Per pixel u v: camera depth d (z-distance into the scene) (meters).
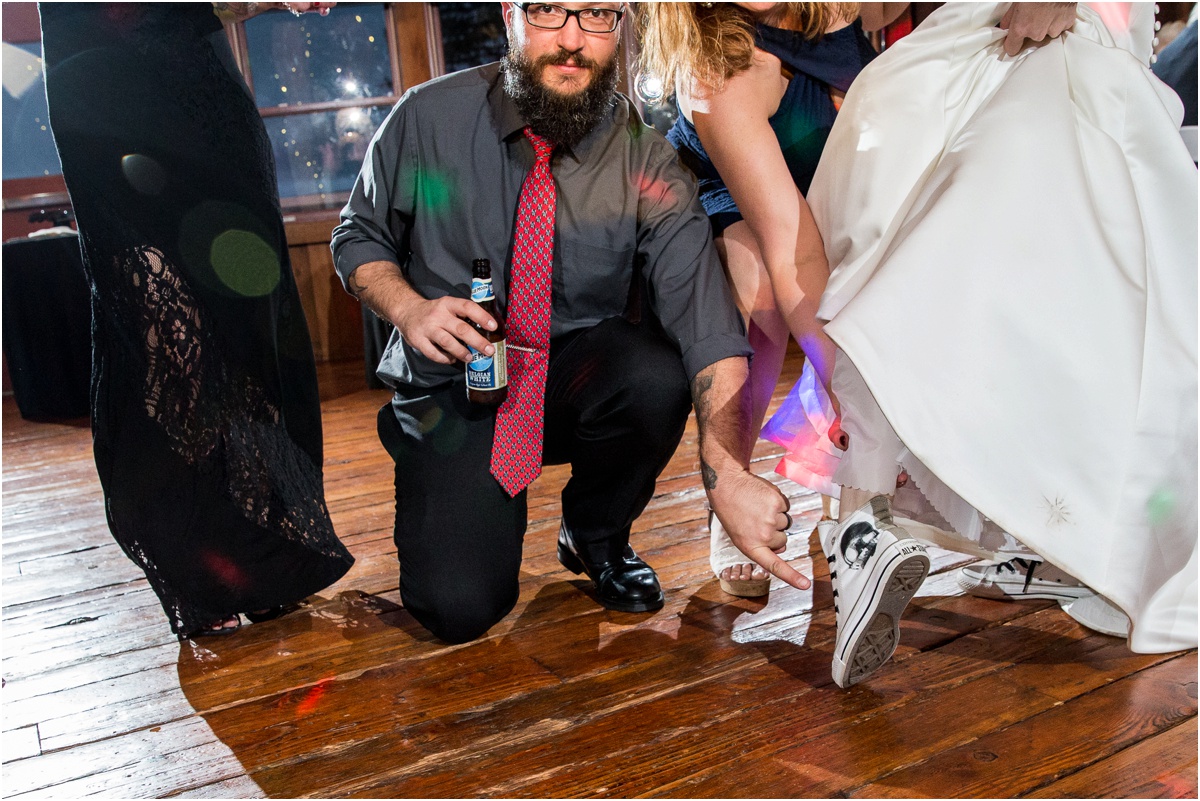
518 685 1.44
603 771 1.21
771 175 1.50
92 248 1.50
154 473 1.55
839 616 1.31
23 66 4.76
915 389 1.23
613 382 1.54
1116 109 1.33
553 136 1.50
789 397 1.76
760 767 1.19
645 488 1.66
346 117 5.18
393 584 1.89
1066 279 1.23
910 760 1.19
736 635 1.56
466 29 5.54
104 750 1.34
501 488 1.54
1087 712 1.27
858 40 1.66
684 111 1.63
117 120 1.47
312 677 1.52
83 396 4.13
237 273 1.57
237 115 1.60
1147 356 1.28
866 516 1.31
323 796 1.20
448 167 1.53
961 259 1.25
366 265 1.51
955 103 1.39
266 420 1.65
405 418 1.60
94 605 1.89
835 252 1.44
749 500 1.34
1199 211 1.29
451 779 1.21
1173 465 1.28
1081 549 1.25
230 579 1.62
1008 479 1.23
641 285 1.68
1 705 1.49
